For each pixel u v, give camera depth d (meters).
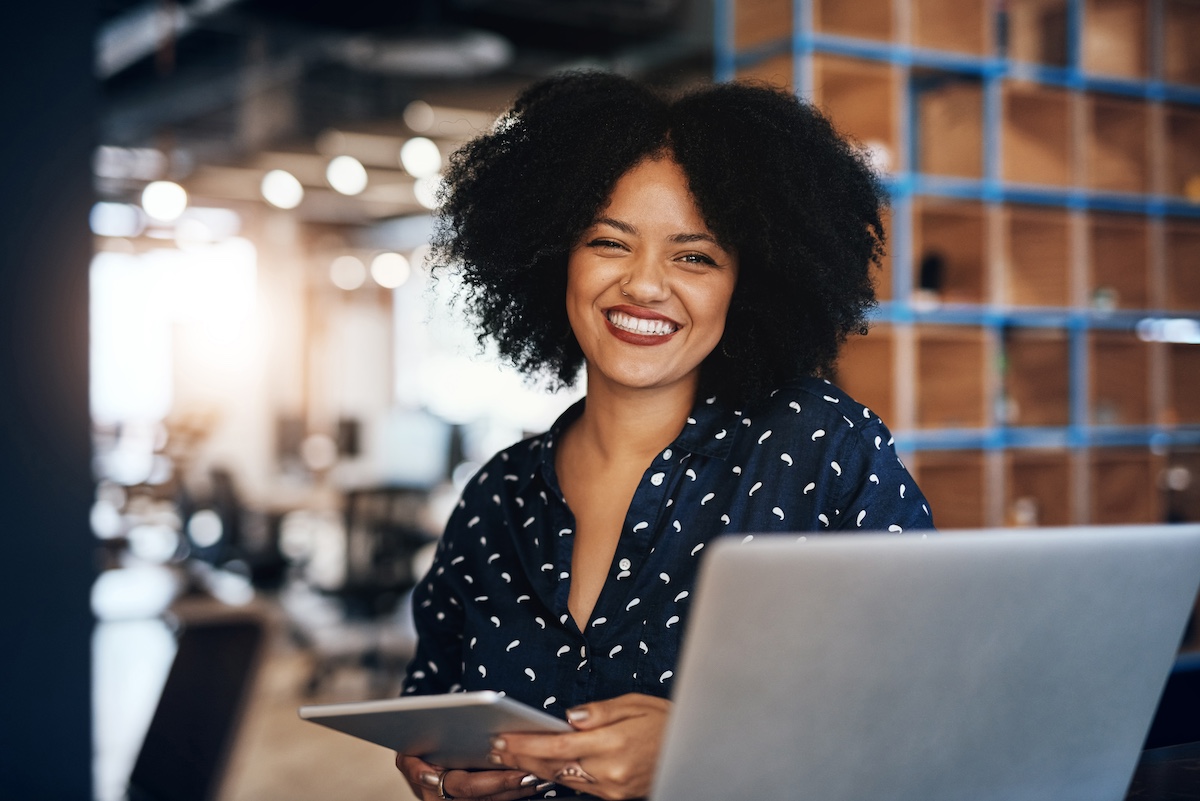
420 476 8.29
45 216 2.75
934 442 4.18
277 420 14.09
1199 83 4.74
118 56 8.13
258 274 14.20
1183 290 4.82
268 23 7.49
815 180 1.18
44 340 2.75
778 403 1.16
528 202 1.20
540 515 1.21
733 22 4.15
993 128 4.28
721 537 1.11
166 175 11.19
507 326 1.42
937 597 0.68
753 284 1.21
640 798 0.84
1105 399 4.68
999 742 0.75
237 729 1.39
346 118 9.83
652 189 1.12
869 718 0.69
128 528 9.78
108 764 4.26
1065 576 0.72
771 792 0.69
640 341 1.12
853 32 4.18
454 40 6.20
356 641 6.05
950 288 4.43
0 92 2.71
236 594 3.87
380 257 14.26
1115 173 4.61
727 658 0.65
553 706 1.12
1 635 2.69
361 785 4.05
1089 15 4.52
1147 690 0.79
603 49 7.77
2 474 2.70
